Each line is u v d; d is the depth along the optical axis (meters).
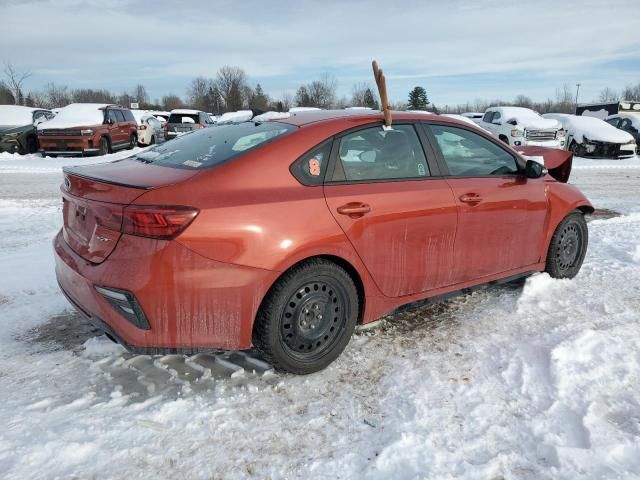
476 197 3.82
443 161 3.79
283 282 2.98
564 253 4.74
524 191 4.20
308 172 3.14
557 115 20.48
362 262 3.28
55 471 2.35
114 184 2.86
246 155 3.04
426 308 4.24
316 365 3.21
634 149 18.14
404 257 3.49
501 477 2.35
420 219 3.49
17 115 17.14
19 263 5.20
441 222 3.61
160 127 22.20
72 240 3.18
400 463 2.43
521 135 17.50
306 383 3.12
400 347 3.58
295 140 3.17
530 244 4.38
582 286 4.70
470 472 2.37
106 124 16.44
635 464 2.41
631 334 3.70
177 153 3.45
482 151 4.08
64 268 3.13
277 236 2.89
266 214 2.88
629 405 2.87
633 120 20.58
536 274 4.74
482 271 4.04
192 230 2.70
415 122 3.75
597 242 6.31
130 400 2.90
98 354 3.39
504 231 4.09
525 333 3.77
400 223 3.40
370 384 3.13
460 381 3.14
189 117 22.08
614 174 14.09
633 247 5.97
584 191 10.98
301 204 3.01
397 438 2.61
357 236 3.21
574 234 4.80
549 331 3.77
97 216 2.87
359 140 3.41
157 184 2.82
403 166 3.58
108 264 2.79
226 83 69.25
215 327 2.86
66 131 15.15
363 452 2.53
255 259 2.84
